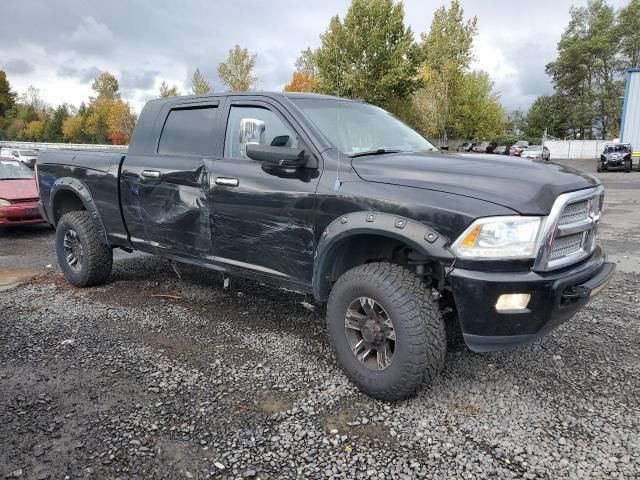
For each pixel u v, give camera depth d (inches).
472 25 1314.0
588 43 2240.4
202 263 166.6
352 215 120.3
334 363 140.1
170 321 172.2
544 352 147.2
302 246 134.7
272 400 120.1
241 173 147.2
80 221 203.9
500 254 104.3
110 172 190.1
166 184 169.2
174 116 177.8
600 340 155.9
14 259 277.9
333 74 1056.2
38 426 108.3
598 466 95.9
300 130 138.3
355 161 128.1
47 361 140.4
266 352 147.2
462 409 116.2
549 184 109.8
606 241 307.7
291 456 99.0
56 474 93.0
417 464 96.6
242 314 179.2
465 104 1787.6
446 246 107.1
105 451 99.9
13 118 3132.4
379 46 1008.9
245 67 1396.4
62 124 3152.1
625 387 126.6
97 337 157.9
